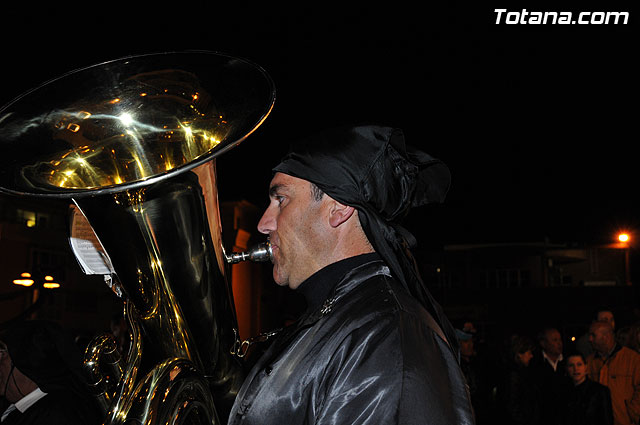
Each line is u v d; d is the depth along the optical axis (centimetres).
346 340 128
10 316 1798
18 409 272
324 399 124
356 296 138
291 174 150
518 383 588
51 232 2034
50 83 161
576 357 504
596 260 3269
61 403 255
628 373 499
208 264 149
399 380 117
